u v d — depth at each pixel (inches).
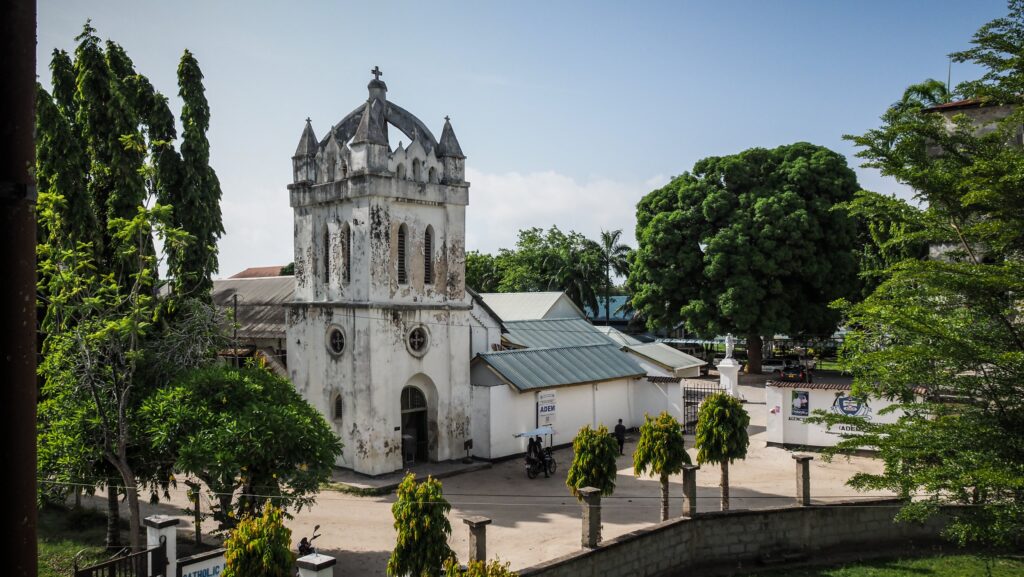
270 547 516.4
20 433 111.4
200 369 804.6
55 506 981.8
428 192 1167.6
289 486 719.7
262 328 1676.9
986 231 572.1
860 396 717.9
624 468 1170.6
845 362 695.7
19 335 110.8
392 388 1112.8
